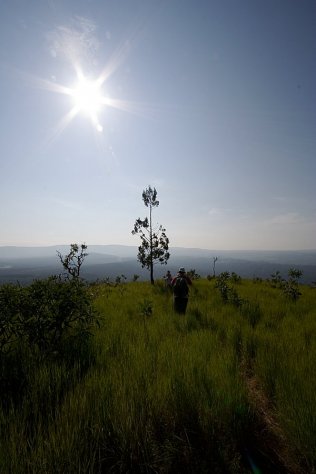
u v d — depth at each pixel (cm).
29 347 493
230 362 448
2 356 451
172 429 305
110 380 371
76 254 1275
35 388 350
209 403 335
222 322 793
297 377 394
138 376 389
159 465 262
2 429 277
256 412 338
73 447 252
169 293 1591
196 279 2628
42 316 505
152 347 547
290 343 578
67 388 372
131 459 262
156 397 337
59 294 525
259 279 2505
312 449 267
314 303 1171
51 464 232
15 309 486
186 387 358
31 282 532
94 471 248
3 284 490
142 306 945
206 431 298
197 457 272
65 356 484
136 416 301
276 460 276
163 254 2433
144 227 2434
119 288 1881
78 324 586
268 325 791
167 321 803
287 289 1347
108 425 294
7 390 371
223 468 260
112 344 559
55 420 285
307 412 302
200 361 450
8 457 232
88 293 595
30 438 264
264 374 436
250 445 296
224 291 1293
